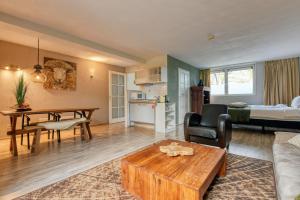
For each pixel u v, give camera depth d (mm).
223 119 2578
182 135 4039
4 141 3541
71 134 4211
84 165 2271
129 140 3570
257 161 2348
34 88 4156
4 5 2287
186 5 2330
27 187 1725
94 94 5586
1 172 2070
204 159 1632
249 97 6215
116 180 1855
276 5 2340
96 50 3980
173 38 3619
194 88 6238
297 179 1098
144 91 5867
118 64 6199
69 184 1774
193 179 1257
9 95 3771
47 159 2494
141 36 3504
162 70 5117
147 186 1426
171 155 1694
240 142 3330
